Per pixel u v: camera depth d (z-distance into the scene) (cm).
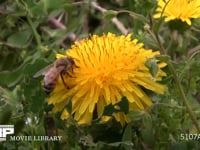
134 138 24
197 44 30
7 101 23
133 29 29
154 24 23
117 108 21
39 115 23
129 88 21
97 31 33
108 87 21
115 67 21
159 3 25
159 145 23
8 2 32
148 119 23
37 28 32
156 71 21
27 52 31
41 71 22
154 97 23
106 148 23
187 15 25
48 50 28
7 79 26
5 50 30
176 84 23
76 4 33
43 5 29
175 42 28
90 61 21
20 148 23
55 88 22
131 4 31
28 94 23
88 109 21
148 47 26
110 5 35
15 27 31
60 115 22
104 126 23
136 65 21
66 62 21
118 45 22
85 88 21
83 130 23
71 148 23
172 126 23
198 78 24
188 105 22
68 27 31
